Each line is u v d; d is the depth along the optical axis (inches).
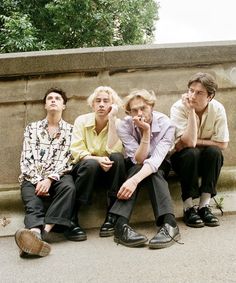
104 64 123.8
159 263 75.5
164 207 91.7
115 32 397.4
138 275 70.1
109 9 372.5
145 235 98.0
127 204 93.8
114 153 101.6
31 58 123.1
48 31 371.2
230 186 117.3
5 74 123.0
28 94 124.7
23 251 83.7
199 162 104.7
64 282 69.7
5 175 122.7
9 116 124.6
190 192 102.5
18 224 111.4
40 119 125.0
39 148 108.8
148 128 97.1
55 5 353.7
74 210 101.8
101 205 112.6
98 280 69.3
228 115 126.7
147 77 126.4
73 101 125.2
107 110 107.0
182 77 127.0
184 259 76.7
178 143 105.2
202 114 105.3
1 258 87.4
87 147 108.7
